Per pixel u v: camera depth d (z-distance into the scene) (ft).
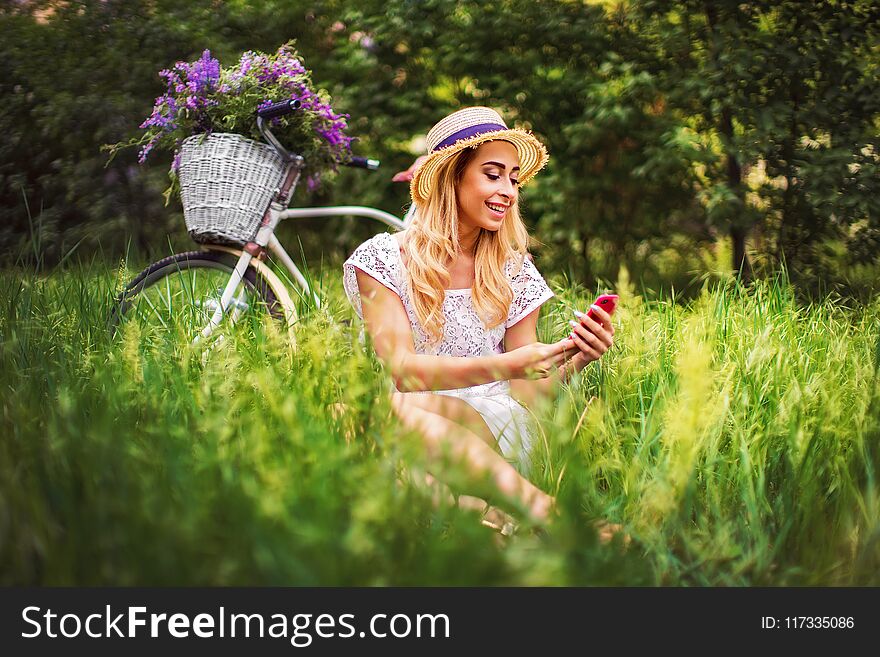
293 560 5.15
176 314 12.80
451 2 25.08
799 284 21.91
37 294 13.26
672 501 6.99
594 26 24.58
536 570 5.12
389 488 6.07
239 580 5.40
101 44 29.09
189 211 14.28
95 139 28.55
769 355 11.04
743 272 23.36
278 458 6.58
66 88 28.89
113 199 28.43
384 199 26.37
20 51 28.94
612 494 8.38
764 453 8.66
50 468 6.56
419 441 6.75
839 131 22.77
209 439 6.84
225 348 9.71
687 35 24.00
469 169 10.58
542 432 8.20
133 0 28.84
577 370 9.95
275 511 5.39
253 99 14.23
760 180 24.13
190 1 28.17
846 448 8.86
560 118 25.17
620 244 25.72
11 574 5.88
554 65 25.32
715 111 22.63
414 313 10.66
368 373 8.04
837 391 9.27
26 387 9.22
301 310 13.39
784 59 22.80
